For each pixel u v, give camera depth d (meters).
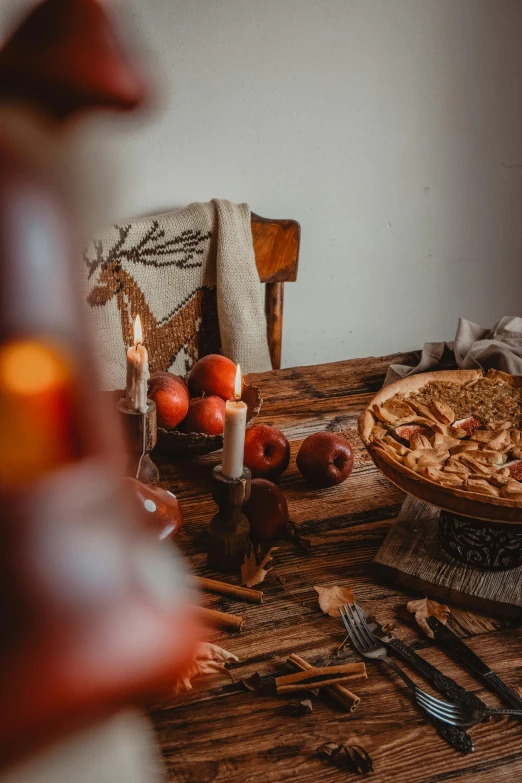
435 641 1.06
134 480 0.89
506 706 0.98
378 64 2.24
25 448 0.26
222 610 1.09
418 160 2.42
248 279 1.90
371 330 2.62
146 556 0.30
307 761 0.92
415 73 2.30
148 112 0.27
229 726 0.95
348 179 2.35
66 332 0.26
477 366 1.58
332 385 1.64
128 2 1.88
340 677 0.99
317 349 2.57
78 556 0.27
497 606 1.10
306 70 2.16
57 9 0.26
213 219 1.88
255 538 1.19
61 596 0.27
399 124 2.35
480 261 2.67
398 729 0.95
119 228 1.78
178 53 1.99
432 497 1.07
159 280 1.86
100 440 0.27
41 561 0.26
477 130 2.46
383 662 1.03
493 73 2.41
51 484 0.26
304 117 2.21
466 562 1.14
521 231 2.69
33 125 0.26
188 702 0.97
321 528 1.23
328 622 1.08
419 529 1.21
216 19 1.99
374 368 1.72
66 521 0.27
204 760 0.91
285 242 1.98
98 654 0.27
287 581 1.14
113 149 0.27
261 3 2.03
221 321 1.92
